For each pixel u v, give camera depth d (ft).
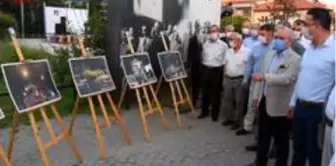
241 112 29.86
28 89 19.89
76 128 29.35
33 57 43.65
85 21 38.11
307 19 16.97
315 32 16.80
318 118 17.03
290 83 19.21
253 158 23.86
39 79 20.76
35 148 24.97
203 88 32.94
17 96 19.26
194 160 23.44
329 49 16.71
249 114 28.35
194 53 35.60
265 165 20.65
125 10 34.86
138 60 28.91
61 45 43.83
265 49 25.16
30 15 79.30
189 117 33.76
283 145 20.04
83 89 23.62
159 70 36.81
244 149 25.49
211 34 32.37
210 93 32.99
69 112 32.94
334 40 16.93
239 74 29.86
